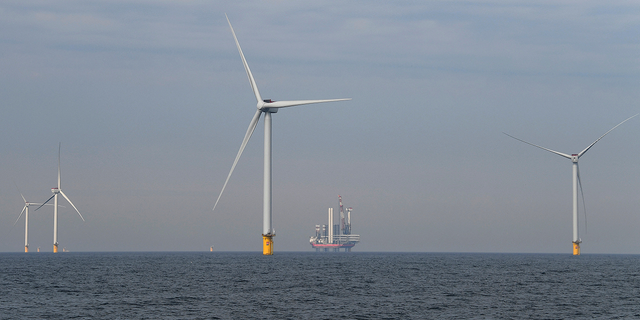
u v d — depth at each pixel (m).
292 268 163.38
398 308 74.94
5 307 75.69
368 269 163.38
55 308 74.62
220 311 71.75
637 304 80.44
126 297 85.94
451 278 127.12
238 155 161.12
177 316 68.06
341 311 72.06
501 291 96.69
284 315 68.88
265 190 164.25
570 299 85.62
